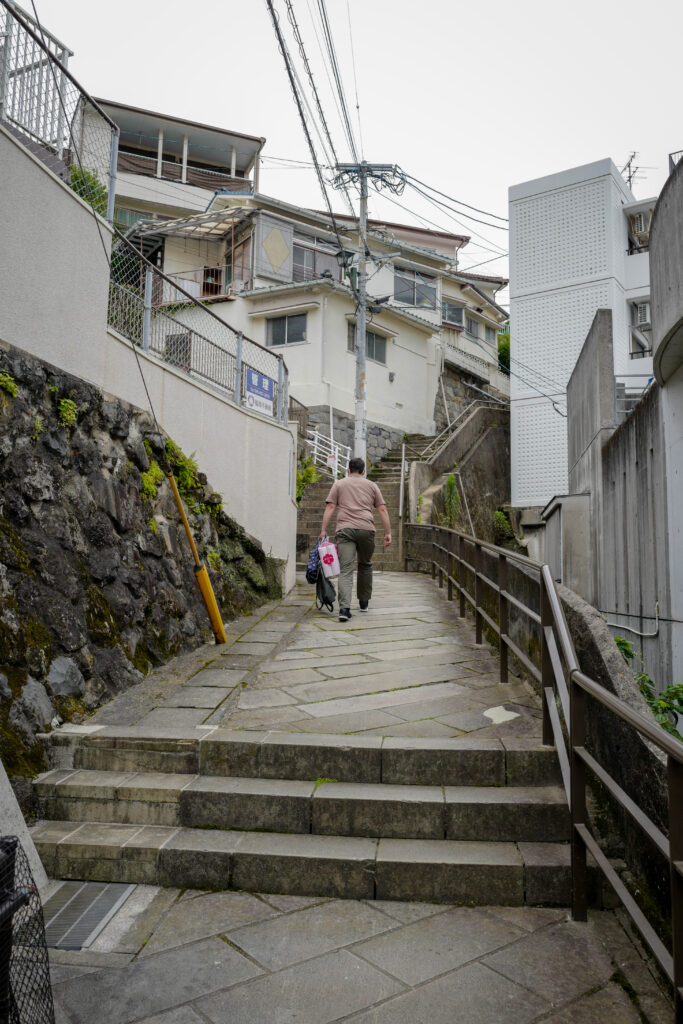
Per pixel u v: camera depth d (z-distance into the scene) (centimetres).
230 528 802
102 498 529
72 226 530
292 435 1052
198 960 269
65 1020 235
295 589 1030
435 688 497
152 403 658
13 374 440
